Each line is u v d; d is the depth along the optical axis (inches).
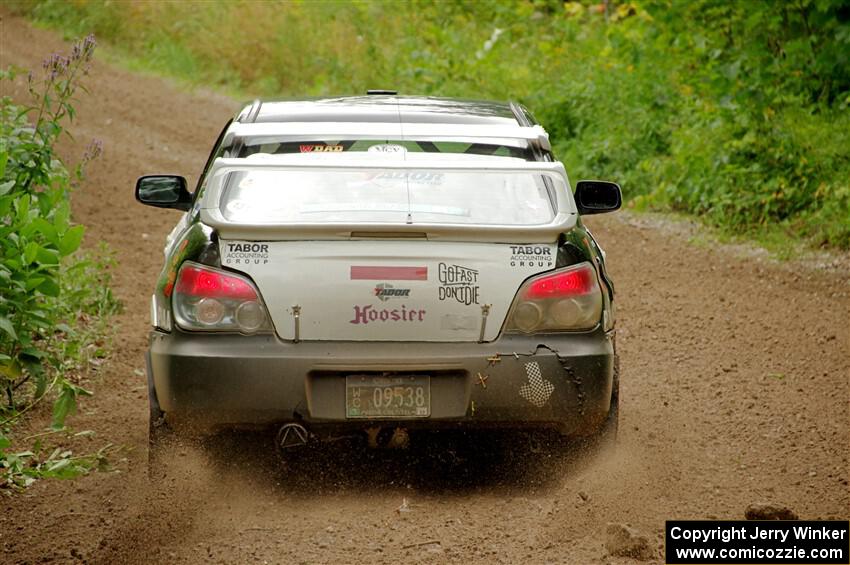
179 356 640.4
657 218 1679.4
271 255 640.4
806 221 1525.6
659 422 837.8
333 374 637.3
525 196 699.4
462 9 3014.3
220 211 660.7
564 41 2536.9
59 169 1070.4
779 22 1828.2
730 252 1461.6
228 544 603.5
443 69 2440.9
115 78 2763.3
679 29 1990.7
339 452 753.6
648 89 2037.4
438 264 641.0
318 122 764.6
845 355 1004.6
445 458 748.0
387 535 616.7
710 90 1846.7
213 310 639.8
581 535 614.5
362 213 668.7
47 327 888.9
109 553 591.2
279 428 647.8
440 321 642.8
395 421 641.6
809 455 759.7
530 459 722.2
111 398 900.6
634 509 654.5
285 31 2874.0
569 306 651.5
